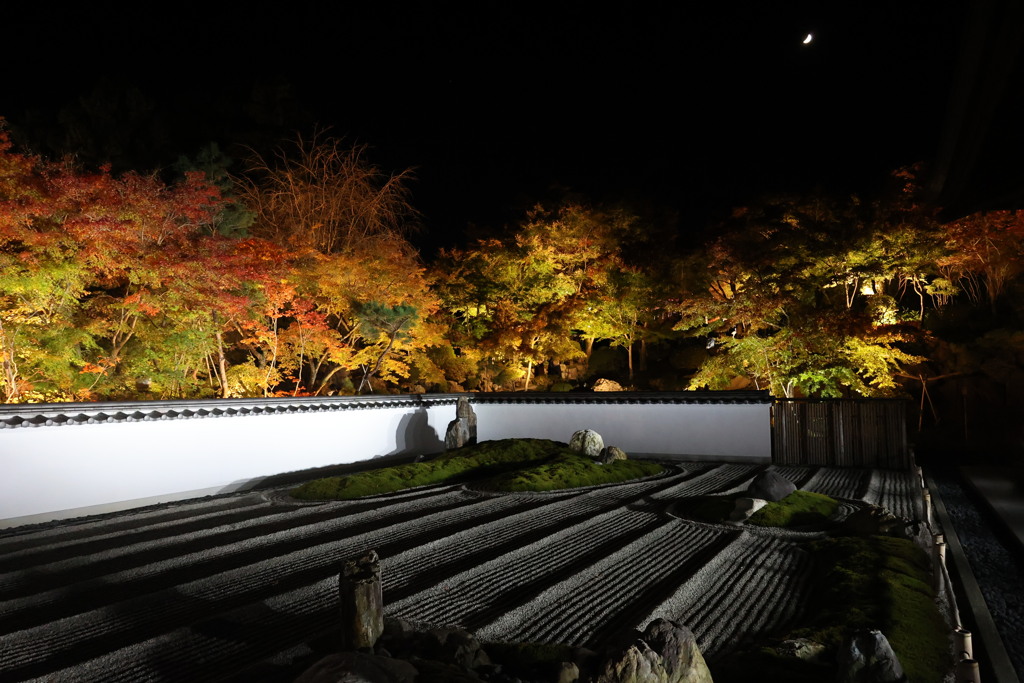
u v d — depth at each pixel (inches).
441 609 223.5
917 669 163.0
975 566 290.5
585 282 970.1
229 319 662.5
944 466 588.1
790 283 751.7
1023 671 185.2
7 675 180.1
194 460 479.2
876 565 244.2
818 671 161.9
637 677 138.4
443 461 550.6
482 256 989.2
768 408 613.0
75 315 595.5
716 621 209.6
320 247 889.5
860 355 703.1
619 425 683.4
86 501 410.6
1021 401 745.0
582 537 318.0
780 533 317.4
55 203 499.5
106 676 177.8
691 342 1102.4
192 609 229.0
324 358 798.5
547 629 204.4
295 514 400.5
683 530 329.4
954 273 841.5
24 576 274.8
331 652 186.9
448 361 999.0
